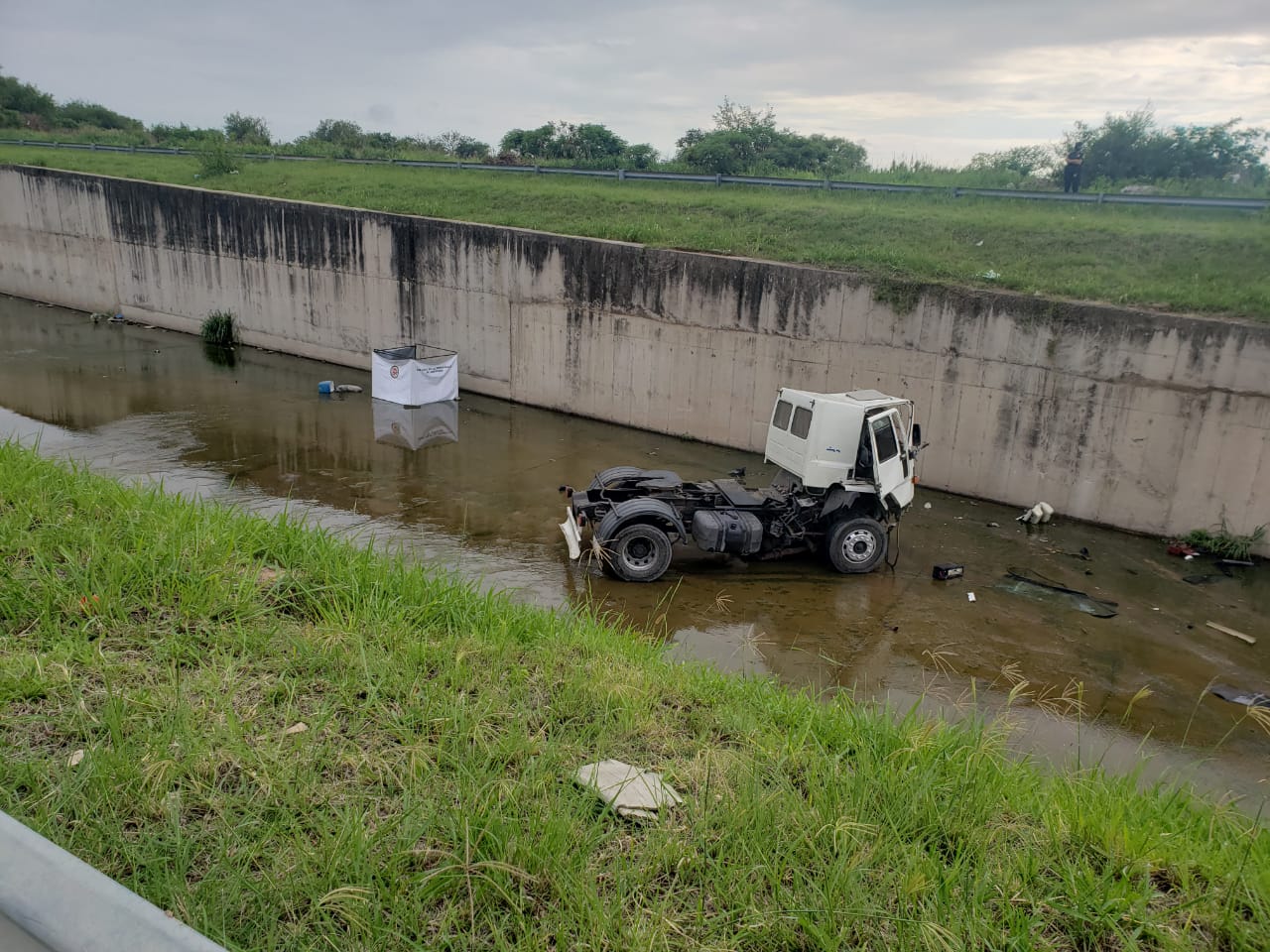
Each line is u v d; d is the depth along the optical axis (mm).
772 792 3824
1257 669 8445
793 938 2939
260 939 2682
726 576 10195
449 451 14680
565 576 9797
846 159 27000
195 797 3396
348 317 20406
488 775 3730
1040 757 6523
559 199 20422
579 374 17328
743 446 15680
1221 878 3508
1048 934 3117
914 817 3727
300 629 5246
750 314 15039
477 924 2900
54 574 5297
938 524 12438
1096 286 12906
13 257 26969
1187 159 20859
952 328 13289
